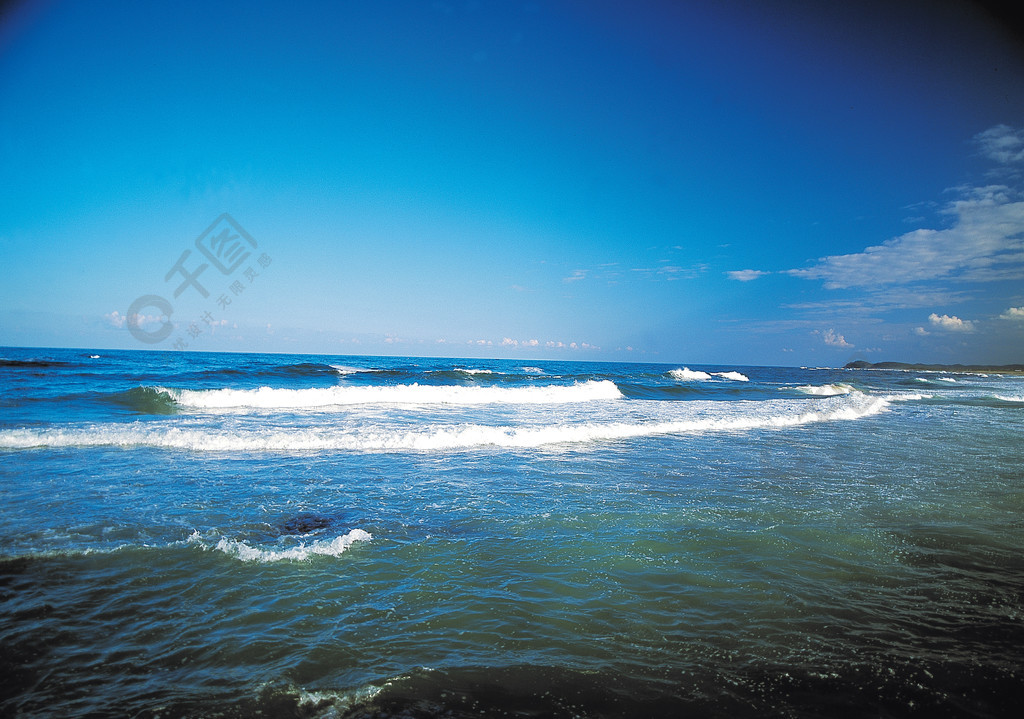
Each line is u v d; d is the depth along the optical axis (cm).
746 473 796
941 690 272
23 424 1008
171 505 571
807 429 1351
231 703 254
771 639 322
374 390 1859
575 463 848
